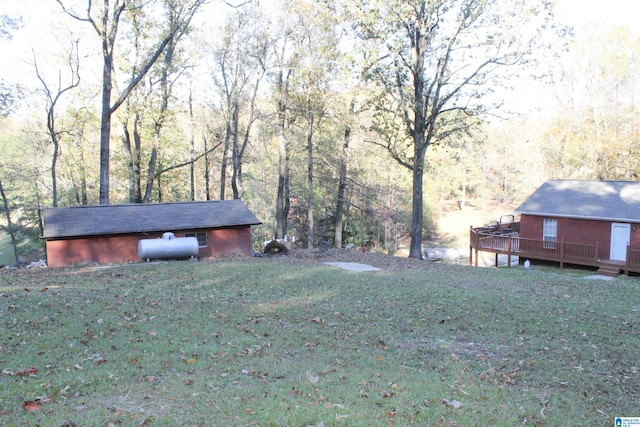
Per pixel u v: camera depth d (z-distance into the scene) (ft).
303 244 126.72
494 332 32.14
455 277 55.72
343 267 61.77
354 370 23.65
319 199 127.44
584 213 78.43
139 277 47.98
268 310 35.19
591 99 129.49
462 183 199.93
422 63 73.36
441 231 183.52
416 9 66.64
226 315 32.89
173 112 100.01
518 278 58.13
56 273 51.19
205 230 72.43
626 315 38.45
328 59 88.43
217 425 16.31
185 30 80.07
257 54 97.35
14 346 23.56
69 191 116.47
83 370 20.97
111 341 25.40
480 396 21.27
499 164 209.56
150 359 23.02
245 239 75.72
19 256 130.31
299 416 17.40
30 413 16.28
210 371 22.06
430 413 18.85
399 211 119.96
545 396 21.83
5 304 31.30
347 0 67.56
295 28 90.68
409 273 57.62
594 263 75.10
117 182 129.29
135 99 90.27
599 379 24.38
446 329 32.55
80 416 16.22
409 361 25.88
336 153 101.19
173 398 18.53
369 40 71.05
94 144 114.83
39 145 108.99
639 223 73.10
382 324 32.99
